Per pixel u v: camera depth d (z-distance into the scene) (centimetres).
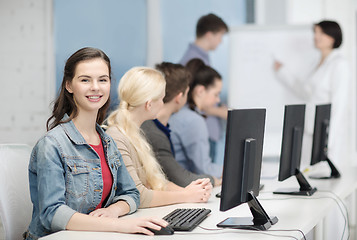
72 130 188
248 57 475
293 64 467
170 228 169
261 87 474
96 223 171
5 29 462
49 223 172
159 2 495
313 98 461
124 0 490
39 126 469
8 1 462
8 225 196
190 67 342
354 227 394
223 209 174
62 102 191
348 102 481
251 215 198
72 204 183
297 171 258
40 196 175
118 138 223
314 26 455
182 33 499
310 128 460
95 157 192
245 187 182
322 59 461
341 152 459
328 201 236
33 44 467
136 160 229
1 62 462
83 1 480
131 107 230
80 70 185
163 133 262
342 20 482
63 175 181
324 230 247
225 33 469
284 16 492
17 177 204
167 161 257
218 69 496
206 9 499
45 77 470
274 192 256
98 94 188
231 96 479
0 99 462
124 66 492
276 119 472
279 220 192
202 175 270
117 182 209
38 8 467
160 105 233
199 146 302
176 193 225
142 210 212
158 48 497
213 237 165
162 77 234
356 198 392
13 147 209
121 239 162
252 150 184
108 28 487
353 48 482
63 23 477
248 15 498
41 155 178
